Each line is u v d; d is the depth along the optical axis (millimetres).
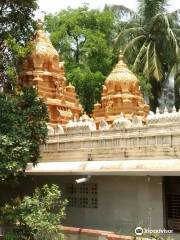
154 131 15461
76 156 17875
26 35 17391
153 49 36094
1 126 13125
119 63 30297
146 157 15375
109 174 14227
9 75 16609
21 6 16297
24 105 14234
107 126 17938
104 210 15312
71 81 35719
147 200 14133
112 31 40719
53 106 25594
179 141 14523
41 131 14047
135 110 28719
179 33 37188
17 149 12758
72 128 18422
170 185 13969
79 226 16031
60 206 15719
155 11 37750
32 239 13125
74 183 16391
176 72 35125
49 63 26578
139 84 33188
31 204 12961
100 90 36281
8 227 14258
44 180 17500
